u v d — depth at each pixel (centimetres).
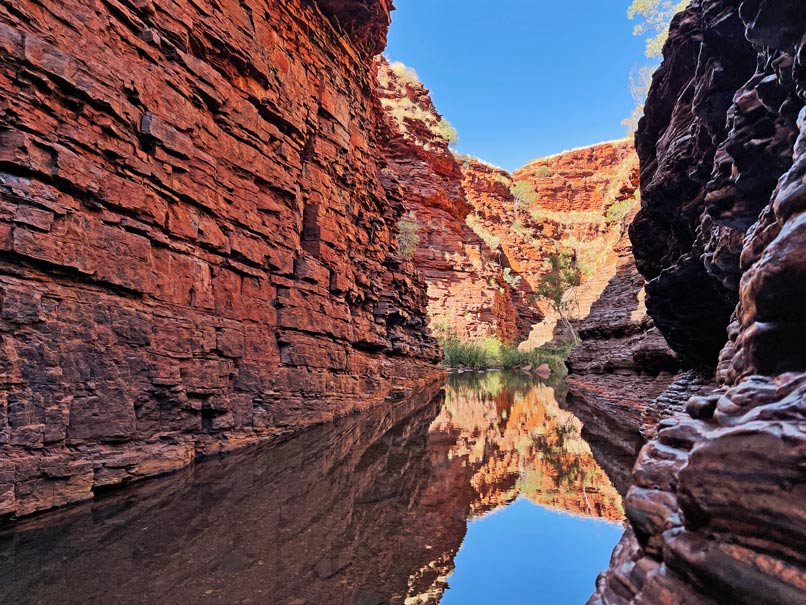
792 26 319
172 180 833
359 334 1639
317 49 1498
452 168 5938
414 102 6381
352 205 1730
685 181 773
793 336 208
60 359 597
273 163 1156
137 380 717
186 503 602
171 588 392
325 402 1314
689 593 187
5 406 530
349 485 716
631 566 248
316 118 1430
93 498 609
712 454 190
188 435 830
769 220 264
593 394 1914
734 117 437
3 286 545
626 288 2167
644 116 1065
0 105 574
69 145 646
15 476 531
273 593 390
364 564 454
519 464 879
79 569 420
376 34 1948
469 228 6081
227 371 937
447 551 495
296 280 1248
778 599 154
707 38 545
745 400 212
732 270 527
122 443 683
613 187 4644
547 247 8450
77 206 653
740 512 176
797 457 164
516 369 4453
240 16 1053
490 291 5488
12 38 585
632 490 263
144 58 795
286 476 746
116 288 704
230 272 991
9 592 379
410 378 2322
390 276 2167
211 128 954
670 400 969
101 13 709
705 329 870
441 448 1008
